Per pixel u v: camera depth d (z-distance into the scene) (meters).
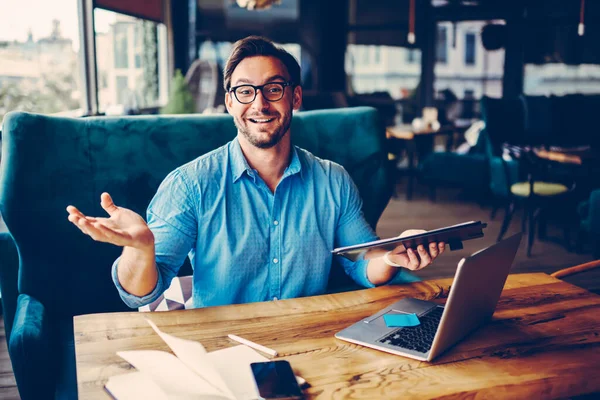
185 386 0.96
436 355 1.14
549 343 1.24
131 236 1.20
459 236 1.38
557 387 1.09
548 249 4.77
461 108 8.46
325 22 8.66
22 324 1.54
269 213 1.63
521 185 4.78
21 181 1.87
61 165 1.96
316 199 1.69
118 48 5.16
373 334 1.25
